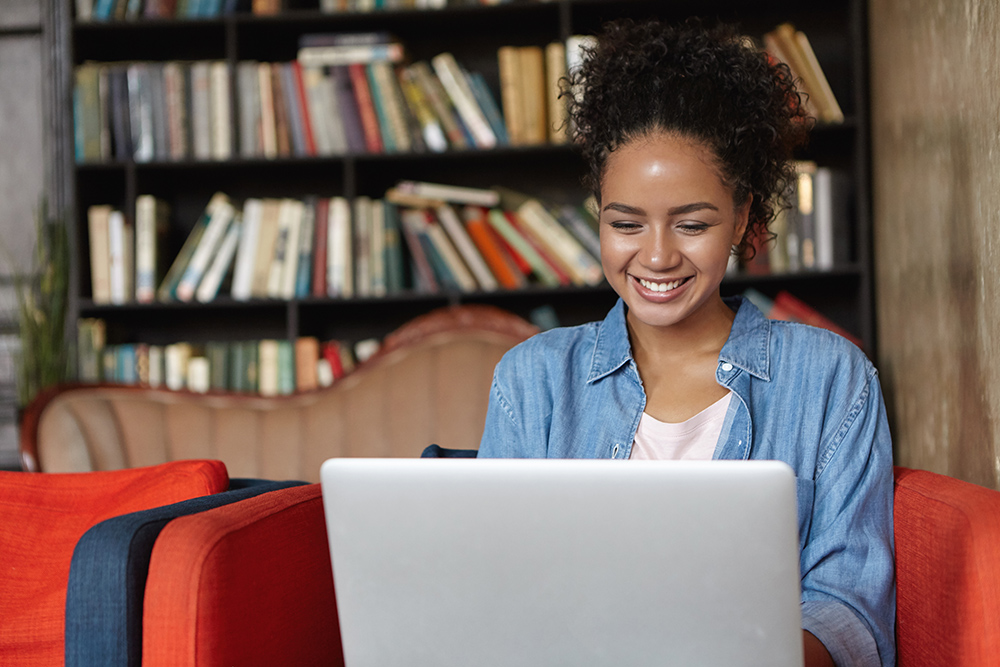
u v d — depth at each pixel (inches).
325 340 118.6
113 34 115.1
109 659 31.6
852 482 36.6
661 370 40.6
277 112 108.7
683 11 111.3
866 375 38.5
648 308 37.1
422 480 25.3
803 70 102.7
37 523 47.6
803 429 38.1
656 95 36.3
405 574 26.1
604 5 108.5
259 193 120.0
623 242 36.8
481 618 25.9
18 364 110.1
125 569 31.8
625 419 40.0
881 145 95.2
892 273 90.2
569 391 42.1
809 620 31.8
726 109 36.2
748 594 24.2
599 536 24.5
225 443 88.8
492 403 43.6
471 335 90.9
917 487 35.0
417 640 26.6
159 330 119.6
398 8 108.6
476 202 108.9
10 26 117.6
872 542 35.2
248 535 33.8
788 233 102.0
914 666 33.7
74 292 108.3
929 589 32.2
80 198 109.5
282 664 35.8
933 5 69.0
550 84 105.4
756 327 40.3
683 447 38.8
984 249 53.6
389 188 118.6
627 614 25.0
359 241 107.4
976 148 55.6
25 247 118.0
